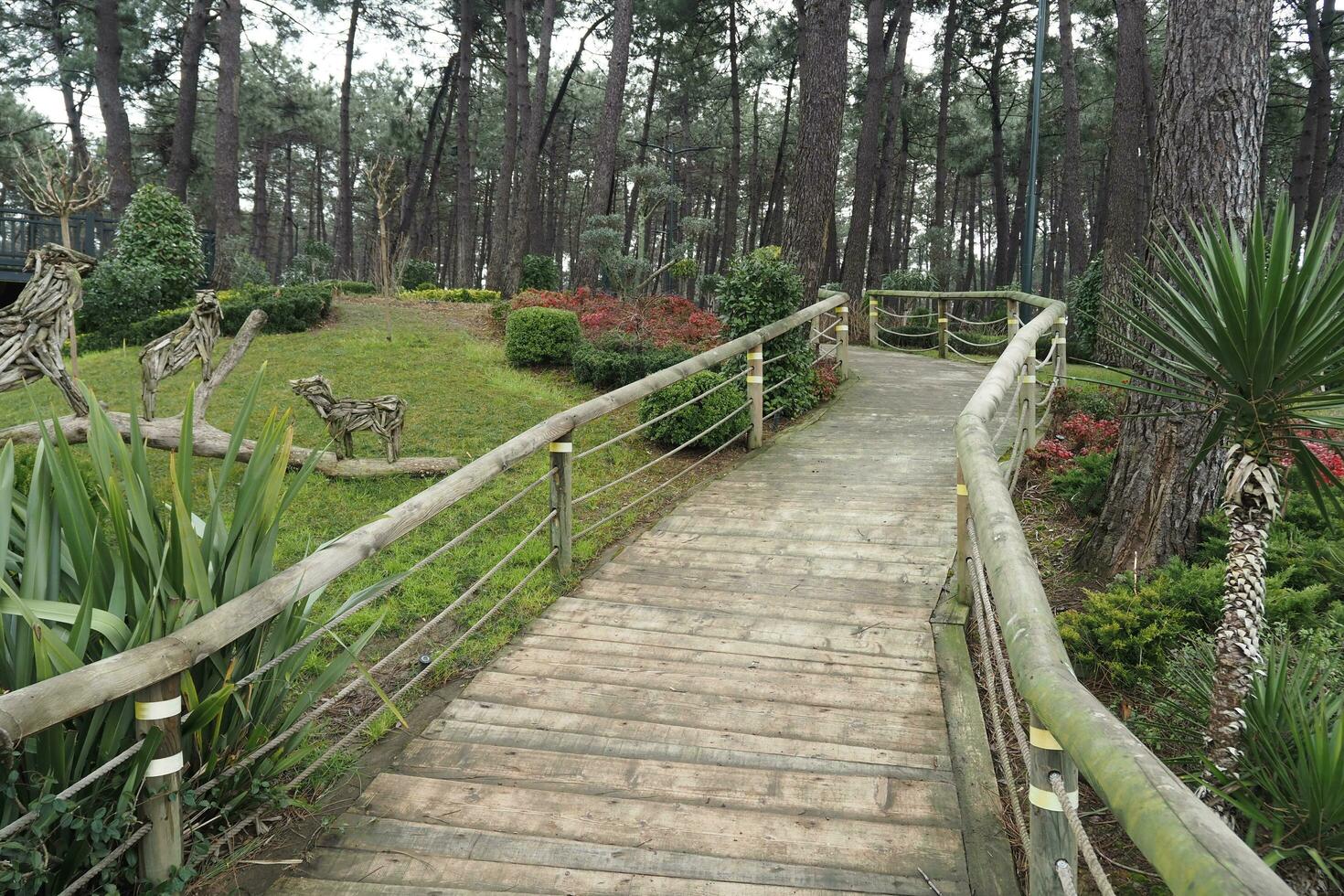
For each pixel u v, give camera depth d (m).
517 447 4.57
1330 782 2.49
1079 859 2.90
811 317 9.56
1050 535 5.93
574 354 11.70
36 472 2.54
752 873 2.69
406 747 3.49
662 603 5.00
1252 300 2.54
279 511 2.95
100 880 2.38
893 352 15.88
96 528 2.57
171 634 2.40
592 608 4.97
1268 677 2.90
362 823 2.98
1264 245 2.66
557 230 58.50
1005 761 2.82
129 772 2.39
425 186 48.44
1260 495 2.72
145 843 2.41
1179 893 1.14
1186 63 4.81
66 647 2.22
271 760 2.95
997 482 3.30
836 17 13.00
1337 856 2.53
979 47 33.59
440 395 10.39
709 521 6.36
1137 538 5.01
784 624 4.65
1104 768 1.48
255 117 37.53
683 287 46.88
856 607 4.82
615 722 3.66
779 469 7.64
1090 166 47.94
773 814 3.00
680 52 36.53
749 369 8.46
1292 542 4.94
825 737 3.52
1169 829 1.23
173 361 7.20
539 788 3.19
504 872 2.71
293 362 11.97
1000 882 2.64
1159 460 4.92
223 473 2.85
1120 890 2.75
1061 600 4.93
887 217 28.91
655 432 8.62
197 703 2.55
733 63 34.06
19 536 2.80
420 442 8.63
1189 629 4.12
